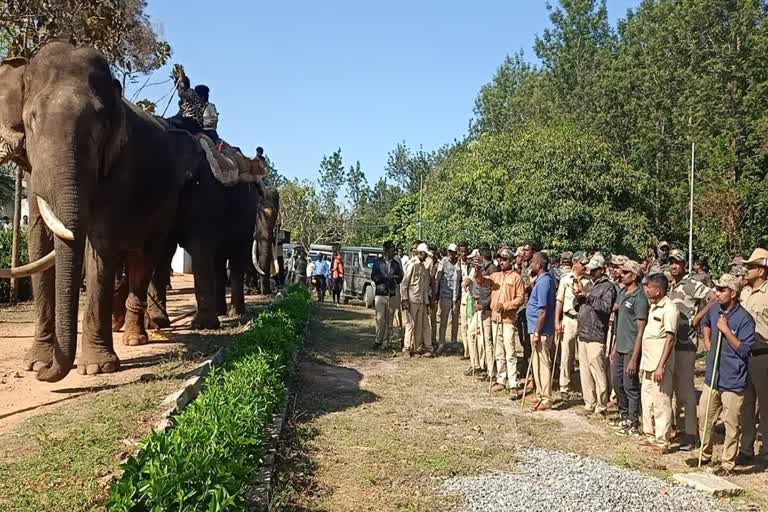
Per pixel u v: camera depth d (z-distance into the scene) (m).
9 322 13.15
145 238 10.02
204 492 4.20
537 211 22.83
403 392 10.27
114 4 14.88
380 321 14.21
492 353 10.91
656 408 7.66
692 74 32.09
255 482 5.71
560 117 41.62
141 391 7.48
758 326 7.31
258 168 15.40
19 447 5.68
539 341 9.48
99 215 8.33
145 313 11.23
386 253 14.41
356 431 7.93
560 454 7.38
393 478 6.39
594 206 23.25
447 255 15.09
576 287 10.03
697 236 24.22
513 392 10.15
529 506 5.82
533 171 23.88
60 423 6.30
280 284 28.20
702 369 11.83
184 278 30.83
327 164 70.25
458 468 6.73
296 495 5.80
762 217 22.75
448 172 39.19
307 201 57.88
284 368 9.09
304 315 15.48
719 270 21.88
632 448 7.75
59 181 6.77
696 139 30.69
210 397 6.20
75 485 4.96
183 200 12.15
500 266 10.53
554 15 50.06
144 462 4.44
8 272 6.70
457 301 14.66
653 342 7.65
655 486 6.46
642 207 24.55
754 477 6.91
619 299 8.61
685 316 8.16
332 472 6.50
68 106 6.97
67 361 6.86
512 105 52.06
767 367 7.23
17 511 4.46
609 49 47.31
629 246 22.86
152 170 9.59
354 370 11.94
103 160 7.70
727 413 6.94
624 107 36.78
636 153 35.12
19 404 6.97
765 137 25.38
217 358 9.51
